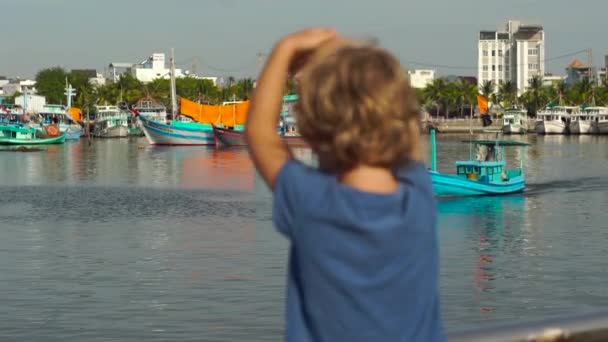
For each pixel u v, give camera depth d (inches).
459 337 130.5
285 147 109.9
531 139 6466.5
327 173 104.6
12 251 1390.3
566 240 1513.3
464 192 2260.1
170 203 2213.3
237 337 832.3
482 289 1063.6
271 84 107.6
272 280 1106.7
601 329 136.4
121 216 1924.2
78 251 1389.0
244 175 3154.5
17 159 4229.8
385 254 101.0
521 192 2417.6
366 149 99.7
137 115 5728.3
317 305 102.8
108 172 3371.1
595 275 1159.0
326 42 106.3
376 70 99.6
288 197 105.1
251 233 1595.7
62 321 894.4
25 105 6697.8
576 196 2322.8
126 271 1192.8
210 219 1850.4
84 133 7529.5
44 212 2010.3
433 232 104.6
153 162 3949.3
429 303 104.0
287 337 105.6
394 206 101.7
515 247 1430.9
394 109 99.2
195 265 1235.2
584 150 4832.7
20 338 830.5
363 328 101.4
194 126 5565.9
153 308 949.8
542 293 1041.5
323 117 100.3
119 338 829.8
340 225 101.0
